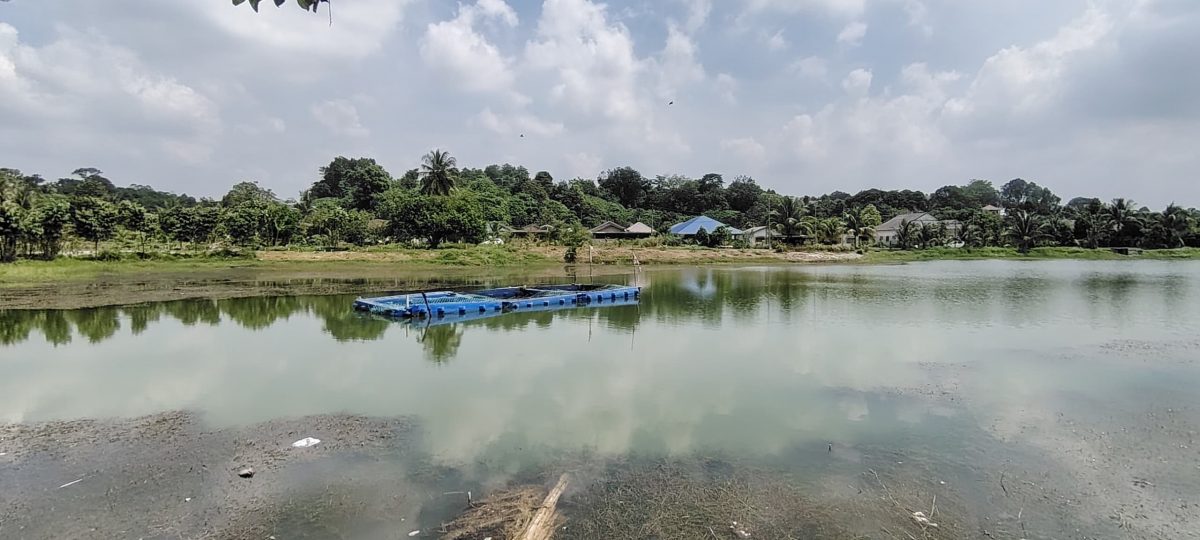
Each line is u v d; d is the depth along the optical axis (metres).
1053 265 56.03
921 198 121.38
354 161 113.81
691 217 114.88
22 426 9.62
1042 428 9.59
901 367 13.77
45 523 6.54
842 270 48.56
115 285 31.31
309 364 14.03
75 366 13.71
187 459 8.30
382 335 17.94
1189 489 7.46
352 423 9.77
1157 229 74.25
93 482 7.57
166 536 6.32
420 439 9.05
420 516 6.69
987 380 12.57
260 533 6.37
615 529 6.38
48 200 46.94
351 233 62.50
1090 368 13.62
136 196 105.06
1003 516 6.75
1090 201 81.25
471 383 12.32
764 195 118.56
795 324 20.09
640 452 8.52
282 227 58.19
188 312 22.33
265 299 26.38
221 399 11.15
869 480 7.64
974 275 42.47
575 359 14.62
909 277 40.66
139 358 14.58
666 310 23.77
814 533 6.36
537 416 10.14
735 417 10.12
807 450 8.63
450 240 65.25
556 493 7.15
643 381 12.51
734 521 6.58
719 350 15.73
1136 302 25.86
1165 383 12.30
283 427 9.59
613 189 128.12
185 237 50.44
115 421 9.89
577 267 50.16
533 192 106.62
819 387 12.03
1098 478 7.75
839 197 145.38
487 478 7.66
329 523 6.55
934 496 7.21
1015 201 139.38
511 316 22.08
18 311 22.03
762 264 56.72
